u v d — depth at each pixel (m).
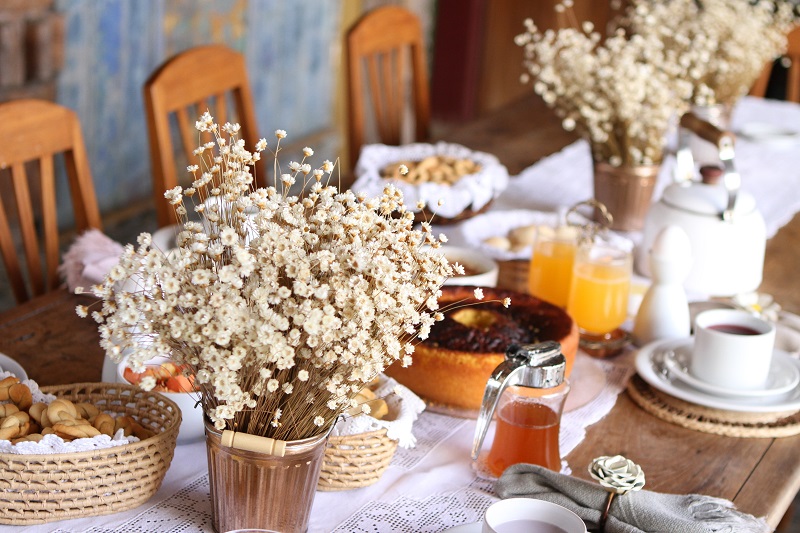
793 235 2.18
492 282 1.74
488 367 1.48
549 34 2.11
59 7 3.25
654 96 2.03
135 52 3.63
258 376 1.20
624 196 2.08
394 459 1.44
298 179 2.44
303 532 1.29
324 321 1.15
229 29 4.06
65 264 1.77
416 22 2.72
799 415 1.57
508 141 2.61
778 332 1.75
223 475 1.25
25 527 1.28
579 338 1.72
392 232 1.25
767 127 2.75
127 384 1.38
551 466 1.42
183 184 3.84
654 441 1.51
